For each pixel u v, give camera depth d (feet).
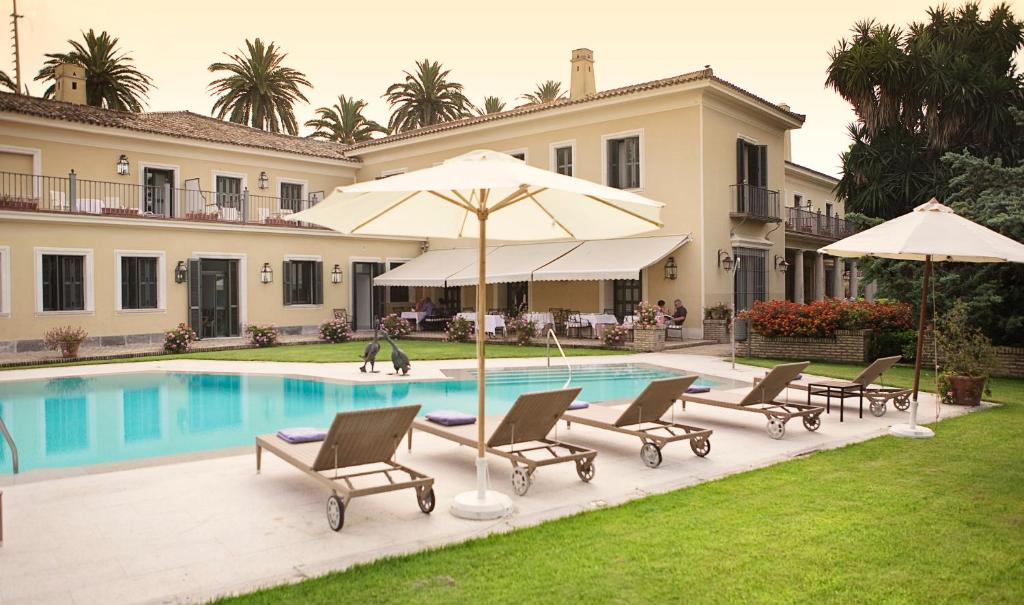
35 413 44.80
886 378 53.98
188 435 38.55
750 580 16.01
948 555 17.51
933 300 61.67
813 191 139.95
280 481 25.46
